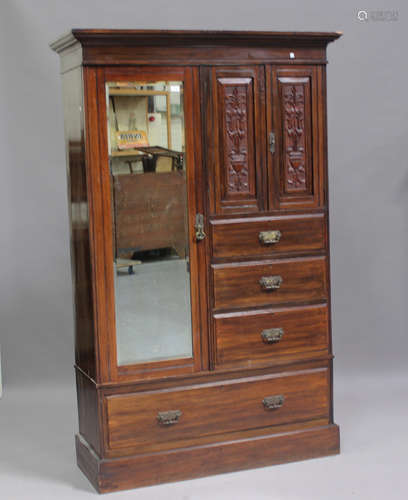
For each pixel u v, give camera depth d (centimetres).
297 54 330
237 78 323
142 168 317
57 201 437
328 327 346
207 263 328
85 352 333
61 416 414
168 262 323
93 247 314
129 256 319
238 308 333
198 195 324
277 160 332
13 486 331
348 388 446
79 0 429
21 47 425
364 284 468
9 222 434
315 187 338
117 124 311
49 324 445
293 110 332
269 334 336
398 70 458
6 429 397
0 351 441
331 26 452
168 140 318
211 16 443
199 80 319
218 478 331
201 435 332
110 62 307
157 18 438
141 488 323
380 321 471
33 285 441
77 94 313
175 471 328
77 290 338
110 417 320
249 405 337
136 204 317
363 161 460
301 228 338
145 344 323
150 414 324
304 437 345
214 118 322
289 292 339
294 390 343
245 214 330
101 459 320
